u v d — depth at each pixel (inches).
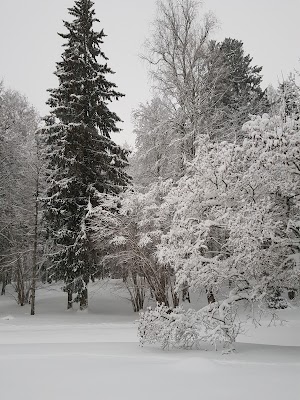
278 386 203.2
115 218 712.4
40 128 840.3
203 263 434.0
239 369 243.8
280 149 368.5
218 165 426.6
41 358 284.7
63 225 864.9
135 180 917.8
